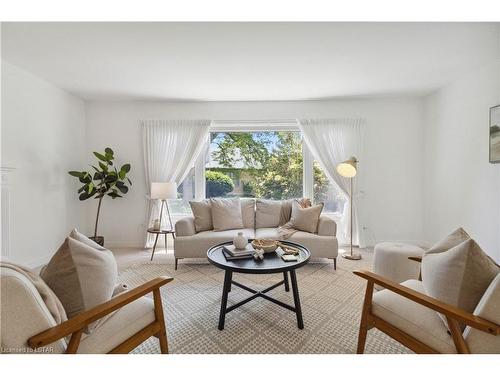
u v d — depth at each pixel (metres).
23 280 0.94
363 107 3.90
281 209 3.57
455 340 1.05
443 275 1.18
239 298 2.24
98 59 2.61
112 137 4.00
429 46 2.36
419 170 3.88
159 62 2.67
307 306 2.09
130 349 1.20
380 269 2.38
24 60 2.66
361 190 3.88
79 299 1.13
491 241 2.72
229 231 3.22
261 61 2.64
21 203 2.92
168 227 4.04
